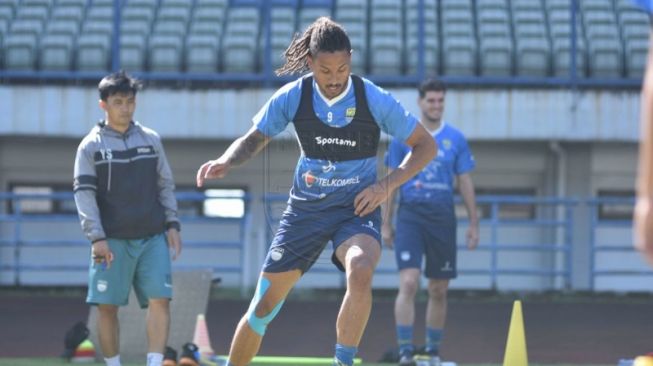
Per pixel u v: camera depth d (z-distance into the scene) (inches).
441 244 677.3
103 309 570.9
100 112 1269.7
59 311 1031.6
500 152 1305.4
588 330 921.5
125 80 564.7
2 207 1283.2
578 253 1262.3
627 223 1262.3
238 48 1359.5
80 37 1374.3
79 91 1268.5
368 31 1418.6
